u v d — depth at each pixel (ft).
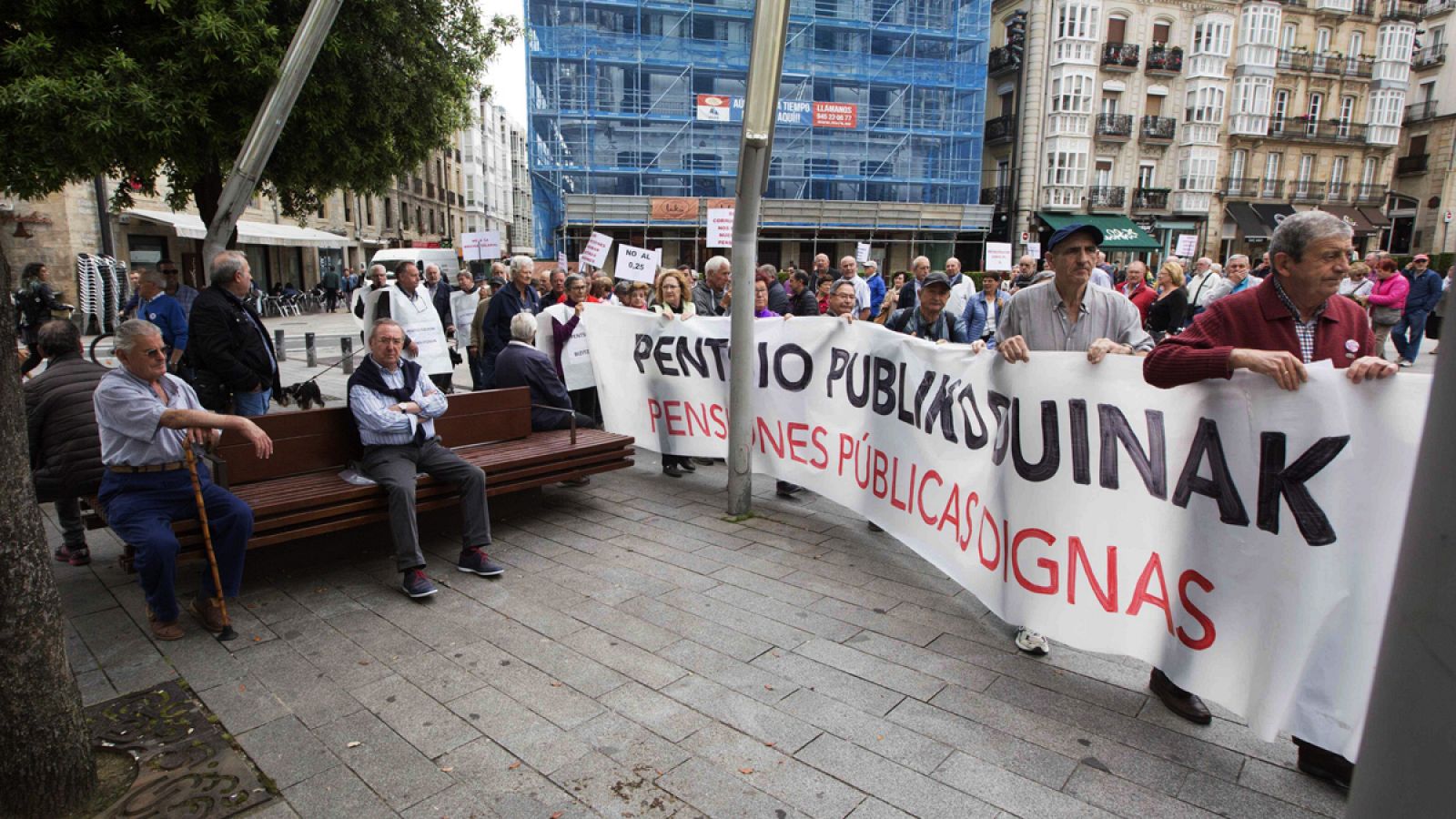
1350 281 43.52
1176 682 9.92
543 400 19.95
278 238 96.99
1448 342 2.80
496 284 38.22
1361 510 8.15
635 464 23.95
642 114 105.19
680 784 8.87
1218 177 123.34
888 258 120.88
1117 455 10.49
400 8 31.09
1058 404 11.09
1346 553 8.27
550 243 109.91
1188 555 9.73
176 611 12.35
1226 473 9.28
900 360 15.28
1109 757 9.34
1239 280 36.40
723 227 38.91
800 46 109.40
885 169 115.65
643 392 22.50
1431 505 2.85
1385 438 7.97
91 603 13.74
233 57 24.97
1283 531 8.73
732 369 17.78
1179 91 120.06
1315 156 128.88
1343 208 131.64
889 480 15.87
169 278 28.99
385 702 10.57
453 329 38.42
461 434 17.79
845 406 17.22
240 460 14.56
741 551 16.34
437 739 9.73
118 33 25.35
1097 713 10.28
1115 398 10.44
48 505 20.08
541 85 102.53
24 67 23.50
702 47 106.73
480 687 10.95
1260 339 9.18
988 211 117.50
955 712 10.32
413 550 13.85
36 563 7.98
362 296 40.65
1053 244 11.74
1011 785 8.82
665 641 12.32
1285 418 8.68
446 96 34.50
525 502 19.01
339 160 30.48
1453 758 2.74
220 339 17.85
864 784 8.87
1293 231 8.79
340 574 15.14
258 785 8.82
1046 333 12.08
